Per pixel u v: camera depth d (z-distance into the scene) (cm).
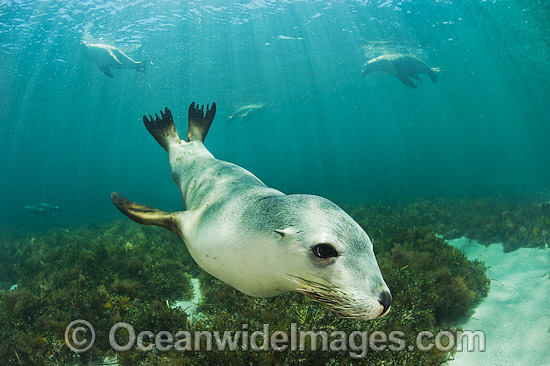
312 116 6394
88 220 1873
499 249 782
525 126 8238
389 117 6769
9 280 766
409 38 2375
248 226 216
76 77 2920
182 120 4612
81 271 620
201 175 319
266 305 413
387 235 809
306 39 2516
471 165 5869
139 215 280
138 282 579
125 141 7300
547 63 2980
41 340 429
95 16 2072
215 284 554
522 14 1969
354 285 178
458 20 2077
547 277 589
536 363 372
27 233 1476
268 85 3606
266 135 8831
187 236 261
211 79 3269
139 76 3031
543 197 1369
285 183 3759
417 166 6350
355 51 2745
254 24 2284
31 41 2277
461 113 6206
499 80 3719
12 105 3569
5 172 10450
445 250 643
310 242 186
